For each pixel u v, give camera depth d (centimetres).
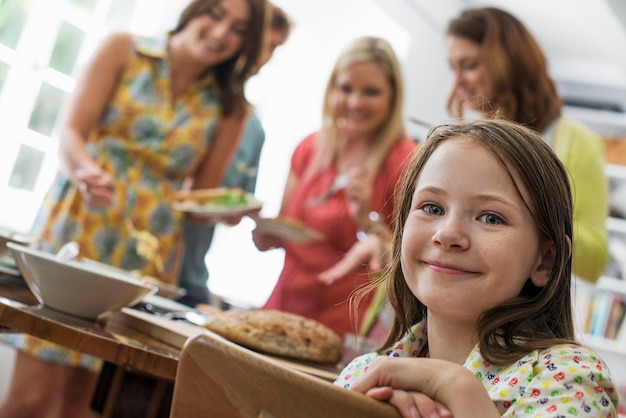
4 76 356
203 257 304
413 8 498
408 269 79
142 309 147
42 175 372
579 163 199
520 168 77
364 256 239
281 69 489
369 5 487
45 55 366
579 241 184
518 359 74
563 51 591
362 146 257
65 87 376
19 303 115
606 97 596
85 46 382
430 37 521
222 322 129
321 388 53
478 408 59
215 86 268
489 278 75
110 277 114
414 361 62
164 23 404
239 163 278
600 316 503
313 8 483
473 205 76
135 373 161
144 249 247
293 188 274
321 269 250
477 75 218
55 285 114
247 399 54
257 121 282
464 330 79
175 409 56
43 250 157
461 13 224
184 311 159
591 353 73
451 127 83
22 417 211
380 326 204
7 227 355
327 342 131
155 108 253
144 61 253
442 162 78
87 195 231
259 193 488
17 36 358
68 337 99
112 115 249
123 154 251
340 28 492
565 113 568
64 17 370
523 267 77
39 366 208
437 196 78
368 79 251
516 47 211
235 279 480
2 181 357
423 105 533
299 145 277
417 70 516
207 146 268
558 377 70
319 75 492
